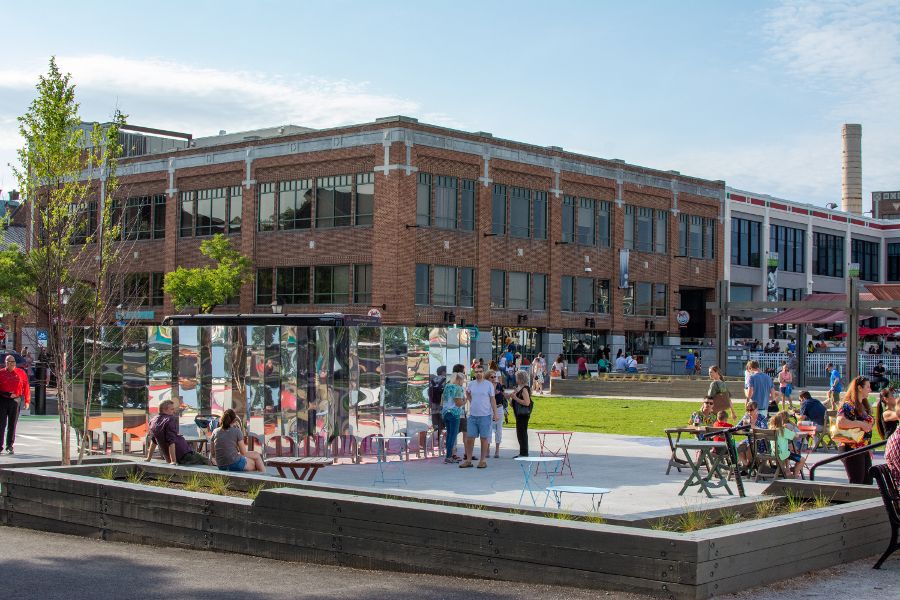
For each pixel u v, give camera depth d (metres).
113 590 9.45
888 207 104.50
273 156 52.34
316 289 50.94
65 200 18.58
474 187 52.12
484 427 19.69
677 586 8.47
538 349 56.31
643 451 22.28
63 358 17.56
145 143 64.19
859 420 15.79
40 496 13.47
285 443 20.44
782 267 74.25
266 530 11.14
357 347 21.22
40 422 30.02
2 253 46.75
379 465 18.52
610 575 8.83
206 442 20.59
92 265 22.22
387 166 48.25
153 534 12.14
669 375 49.16
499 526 9.48
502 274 53.72
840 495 11.88
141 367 21.56
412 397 21.89
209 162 54.78
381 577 9.89
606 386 43.78
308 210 51.16
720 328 40.81
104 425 21.75
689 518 10.28
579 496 15.73
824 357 48.12
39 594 9.28
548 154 55.84
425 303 49.75
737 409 33.56
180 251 56.03
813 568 9.71
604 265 59.50
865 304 37.19
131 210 58.03
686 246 65.56
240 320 27.16
